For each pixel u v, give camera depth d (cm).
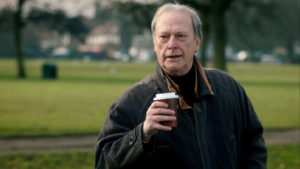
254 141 264
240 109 261
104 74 3769
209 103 249
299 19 7538
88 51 10481
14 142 873
